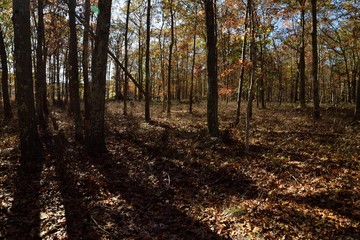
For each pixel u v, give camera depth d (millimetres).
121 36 34438
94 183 7738
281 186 7289
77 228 5574
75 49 11477
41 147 9219
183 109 26594
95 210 6301
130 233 5488
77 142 11641
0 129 14023
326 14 22391
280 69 33875
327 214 5602
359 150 9391
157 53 27219
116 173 8594
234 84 31984
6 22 20781
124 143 11938
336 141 10750
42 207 6371
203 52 32281
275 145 11016
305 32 23750
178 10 19719
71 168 8695
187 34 22781
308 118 17281
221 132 13023
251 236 5090
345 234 4914
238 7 17359
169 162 9586
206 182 8070
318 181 7262
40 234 5309
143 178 8305
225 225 5605
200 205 6594
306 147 10453
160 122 17359
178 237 5332
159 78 44688
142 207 6582
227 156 10125
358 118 15359
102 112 10227
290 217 5645
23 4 8227
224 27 14789
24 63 8523
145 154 10461
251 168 8773
